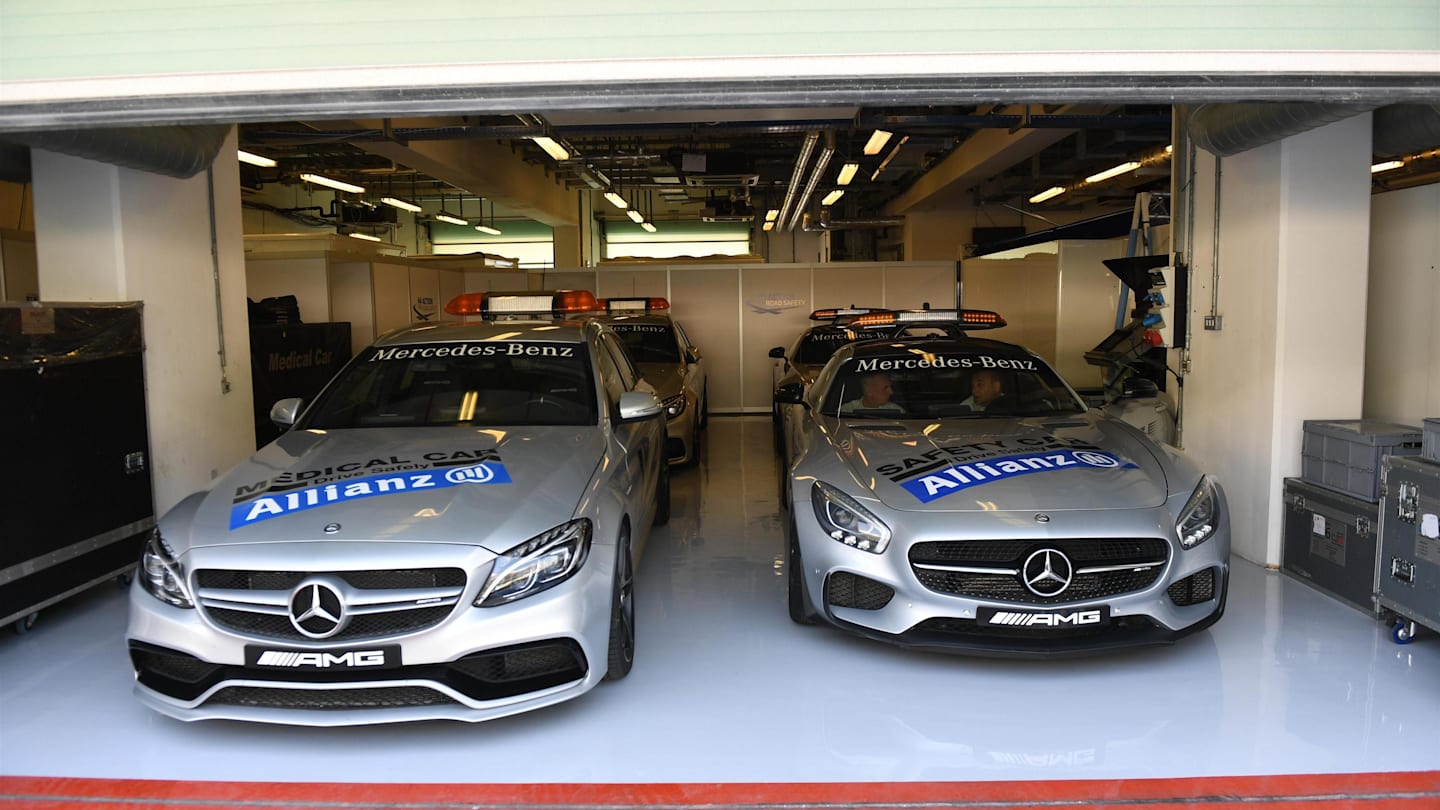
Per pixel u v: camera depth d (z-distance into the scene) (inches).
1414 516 144.9
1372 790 104.3
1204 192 212.4
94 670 144.3
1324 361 186.4
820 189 699.4
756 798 103.9
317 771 111.3
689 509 258.1
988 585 128.6
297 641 108.3
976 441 160.1
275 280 367.2
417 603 108.9
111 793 106.3
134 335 183.3
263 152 604.7
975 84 106.0
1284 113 159.8
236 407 223.1
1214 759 111.9
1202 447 215.6
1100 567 127.3
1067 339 439.5
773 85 106.5
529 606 112.1
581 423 157.6
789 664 144.3
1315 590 178.1
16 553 153.0
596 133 348.2
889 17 105.6
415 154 466.0
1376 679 135.9
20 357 153.9
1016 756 113.4
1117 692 132.4
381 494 122.0
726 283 500.1
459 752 116.1
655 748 116.6
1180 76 105.7
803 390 219.9
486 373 169.3
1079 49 105.5
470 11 106.2
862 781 107.5
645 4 105.9
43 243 183.9
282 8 106.3
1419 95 107.2
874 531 134.8
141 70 107.2
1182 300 221.3
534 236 1053.2
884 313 278.4
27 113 107.9
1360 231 184.2
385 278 385.4
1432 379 194.9
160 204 194.4
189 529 117.6
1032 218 778.2
